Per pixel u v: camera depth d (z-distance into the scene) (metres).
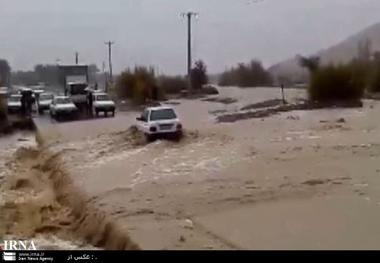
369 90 59.56
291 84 105.25
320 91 46.94
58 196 20.59
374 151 22.97
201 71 86.75
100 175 21.86
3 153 32.88
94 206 17.00
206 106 57.16
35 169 27.66
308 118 36.88
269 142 27.12
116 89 74.00
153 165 22.89
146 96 67.69
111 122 44.22
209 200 16.39
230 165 21.69
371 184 17.09
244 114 41.22
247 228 13.40
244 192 17.06
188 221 14.37
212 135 30.64
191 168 21.62
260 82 113.44
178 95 79.94
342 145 24.95
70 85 59.12
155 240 12.88
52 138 35.62
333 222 13.41
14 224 17.56
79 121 47.91
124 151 27.88
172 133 29.50
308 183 17.72
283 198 16.05
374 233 12.42
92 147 29.92
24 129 45.97
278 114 40.16
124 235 13.55
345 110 41.06
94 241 14.72
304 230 12.92
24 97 57.06
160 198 17.08
